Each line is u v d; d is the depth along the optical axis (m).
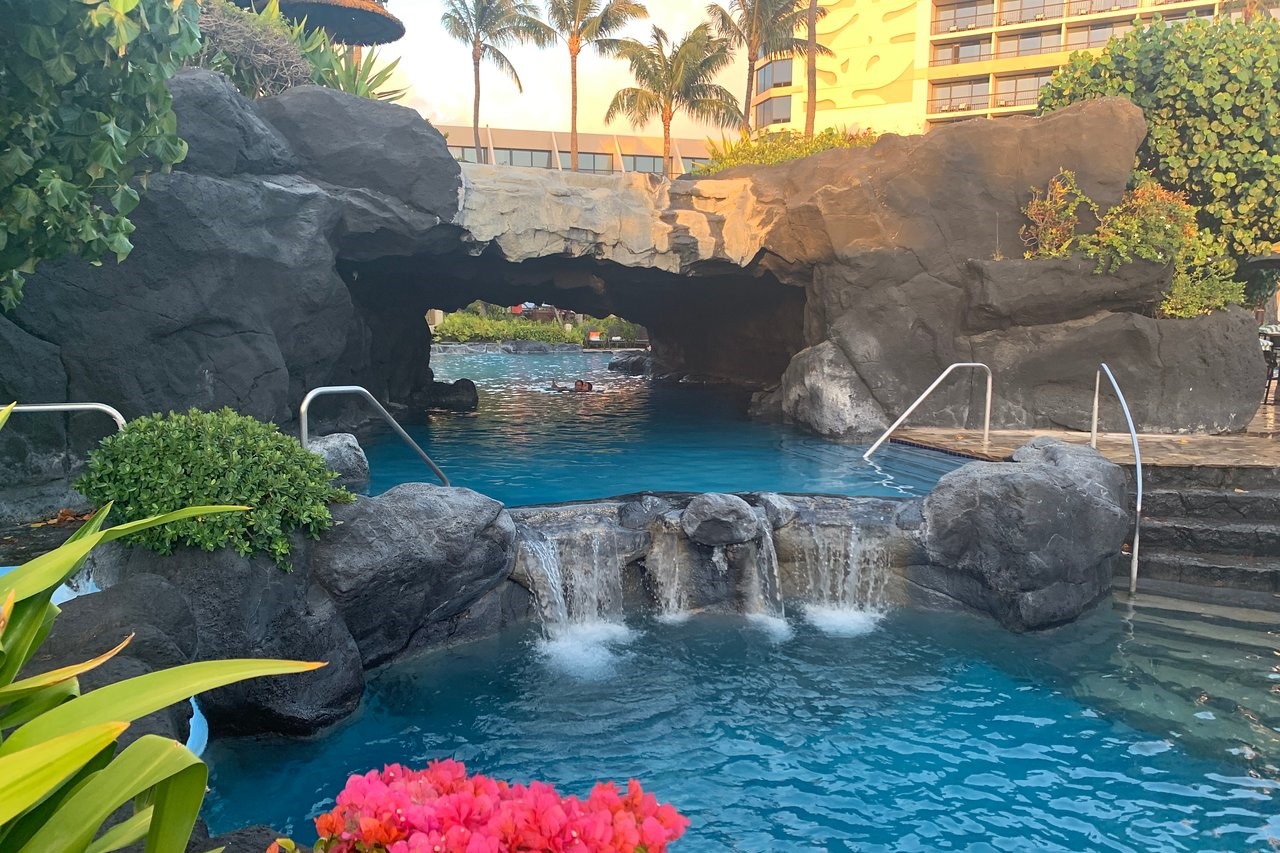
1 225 5.41
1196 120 14.52
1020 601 7.82
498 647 7.54
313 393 7.54
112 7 5.14
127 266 10.05
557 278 17.02
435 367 31.47
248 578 5.72
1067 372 14.20
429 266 16.06
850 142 21.27
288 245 11.59
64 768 1.58
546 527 8.23
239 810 5.18
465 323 41.81
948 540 8.18
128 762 1.94
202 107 10.73
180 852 1.96
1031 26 52.22
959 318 14.82
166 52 6.00
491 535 7.39
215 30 13.62
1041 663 7.24
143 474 5.75
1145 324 13.77
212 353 10.75
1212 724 6.22
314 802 5.27
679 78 39.59
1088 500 8.04
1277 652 7.40
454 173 13.52
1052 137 14.43
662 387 23.94
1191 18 14.80
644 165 59.69
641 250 15.45
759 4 37.06
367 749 5.89
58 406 6.38
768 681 6.95
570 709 6.46
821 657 7.41
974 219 14.80
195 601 5.57
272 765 5.68
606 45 41.94
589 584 8.12
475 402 19.64
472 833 2.04
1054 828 5.04
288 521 6.09
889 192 14.90
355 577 6.30
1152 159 15.19
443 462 12.78
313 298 11.99
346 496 6.62
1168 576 9.08
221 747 5.89
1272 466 9.91
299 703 5.93
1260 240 15.02
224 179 11.05
